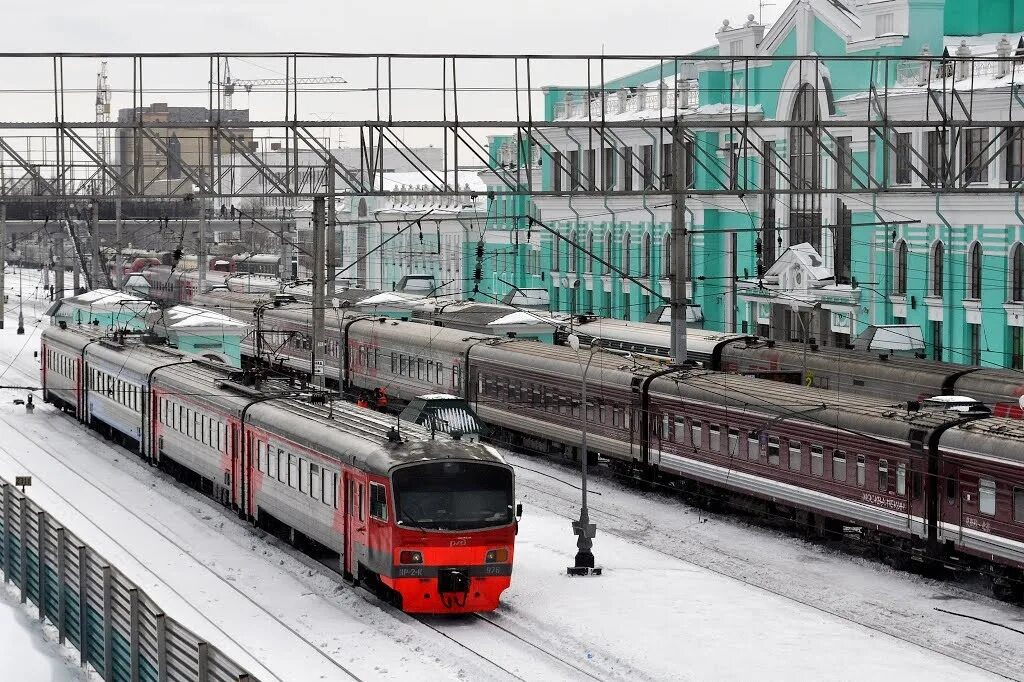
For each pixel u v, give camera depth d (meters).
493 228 122.56
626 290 101.94
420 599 37.47
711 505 52.75
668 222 96.00
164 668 27.06
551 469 61.69
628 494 55.75
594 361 59.62
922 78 75.00
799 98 85.88
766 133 88.56
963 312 73.50
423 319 86.31
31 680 31.47
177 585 42.16
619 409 57.19
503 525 37.88
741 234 92.12
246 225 153.62
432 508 37.50
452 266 129.50
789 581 42.06
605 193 50.50
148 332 73.81
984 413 43.28
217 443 52.25
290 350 88.88
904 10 77.00
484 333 75.81
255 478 48.34
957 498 41.16
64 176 53.88
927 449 41.94
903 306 77.44
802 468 47.47
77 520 52.06
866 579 42.38
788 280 84.38
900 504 43.16
